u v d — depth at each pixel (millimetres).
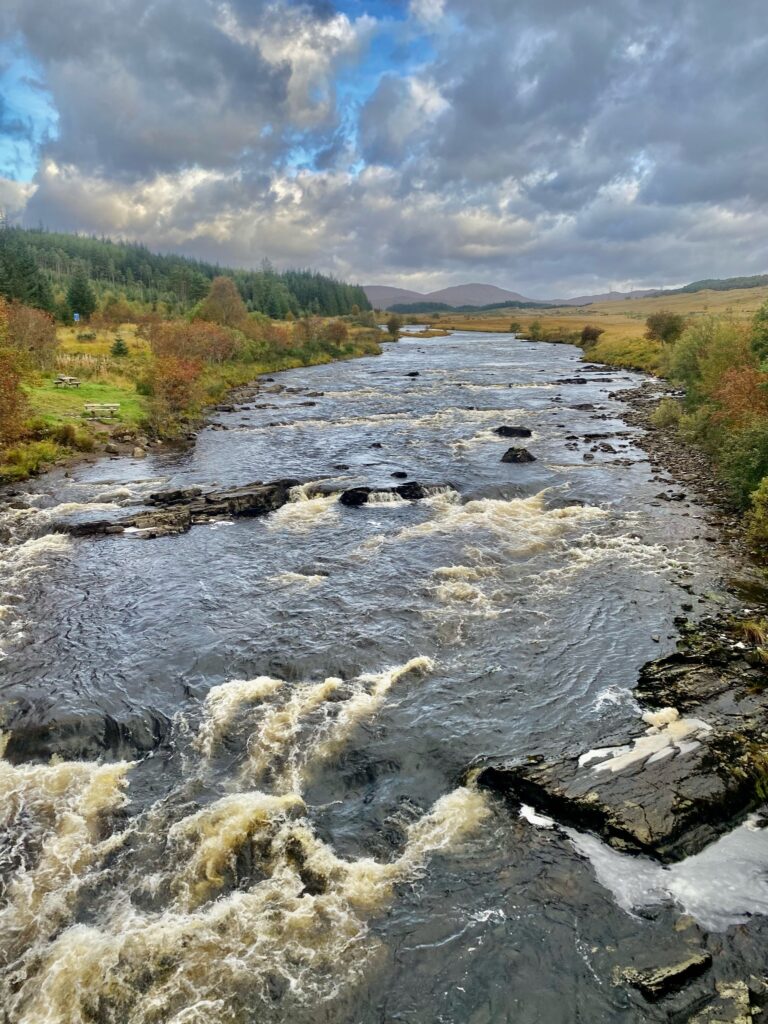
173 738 14547
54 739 14547
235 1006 8938
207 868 11180
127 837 11852
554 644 18062
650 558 23812
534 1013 8820
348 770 13523
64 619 20172
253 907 10438
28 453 38094
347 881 10883
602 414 55156
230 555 25406
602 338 128875
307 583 22625
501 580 22406
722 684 15664
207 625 19656
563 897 10508
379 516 30031
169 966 9484
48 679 16781
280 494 32625
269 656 17781
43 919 10281
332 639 18625
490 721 14875
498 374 87750
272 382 82812
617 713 14859
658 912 10172
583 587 21578
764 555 23656
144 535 27484
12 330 57656
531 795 12484
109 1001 9000
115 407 50031
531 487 33531
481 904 10438
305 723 14938
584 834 11680
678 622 18938
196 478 36344
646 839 11188
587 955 9555
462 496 32344
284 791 12969
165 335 71625
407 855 11422
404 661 17453
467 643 18281
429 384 78750
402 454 42000
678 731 13969
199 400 58906
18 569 24031
